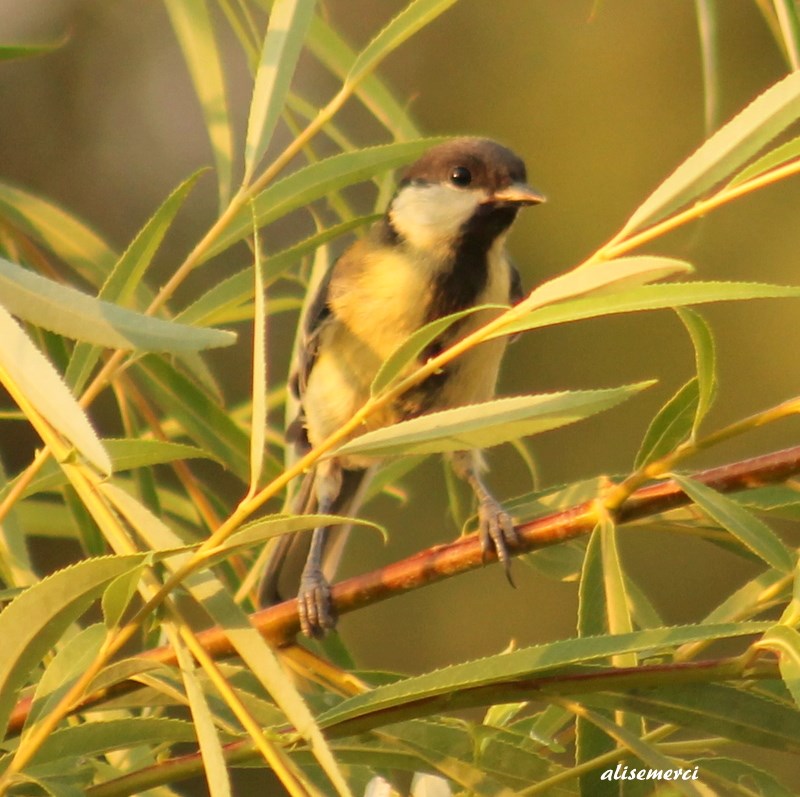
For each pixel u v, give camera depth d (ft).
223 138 16.98
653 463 13.10
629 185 39.42
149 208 37.73
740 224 38.65
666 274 9.86
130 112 38.45
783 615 11.66
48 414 9.78
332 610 15.10
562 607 36.37
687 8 40.45
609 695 12.26
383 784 11.31
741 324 38.96
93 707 13.03
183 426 17.84
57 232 17.80
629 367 38.40
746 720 12.10
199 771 11.84
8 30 38.52
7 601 15.90
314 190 16.71
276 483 10.48
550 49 40.68
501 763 12.61
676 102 39.88
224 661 16.35
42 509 19.07
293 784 10.03
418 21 14.60
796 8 14.29
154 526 10.93
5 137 37.58
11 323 9.99
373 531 34.88
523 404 11.15
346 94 14.61
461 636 36.19
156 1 39.22
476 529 17.11
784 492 14.73
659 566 38.45
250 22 17.54
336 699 13.58
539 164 39.91
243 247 36.11
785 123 10.80
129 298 15.52
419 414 21.07
